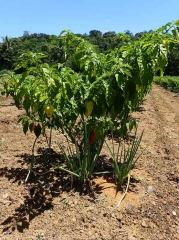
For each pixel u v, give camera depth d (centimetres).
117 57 283
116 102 267
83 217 271
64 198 299
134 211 284
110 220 270
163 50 228
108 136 505
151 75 242
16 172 351
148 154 437
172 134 622
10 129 539
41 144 452
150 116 779
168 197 314
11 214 272
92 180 334
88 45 280
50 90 252
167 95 1588
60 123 305
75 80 271
